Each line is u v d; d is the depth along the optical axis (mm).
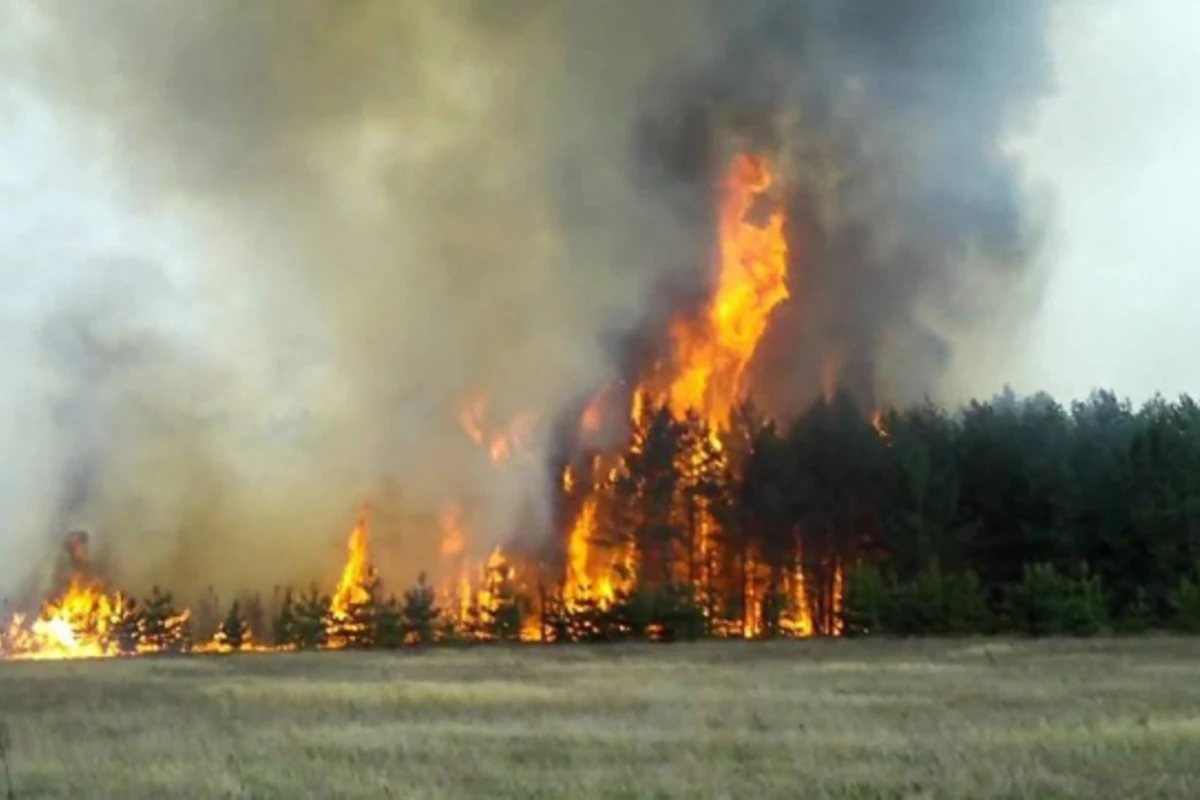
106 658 41438
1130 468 49375
